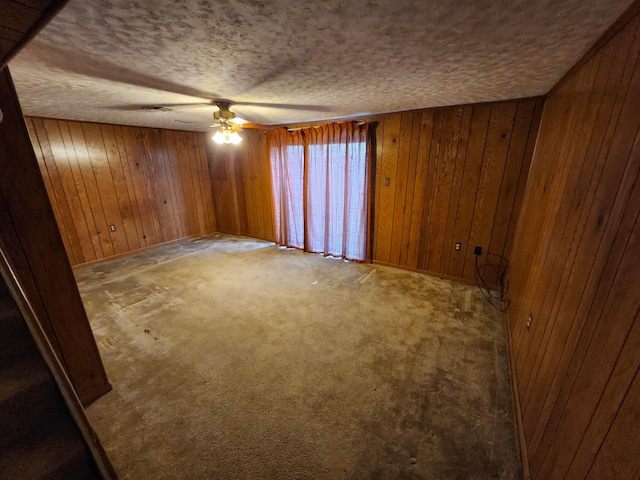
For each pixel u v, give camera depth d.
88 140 3.92
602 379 0.85
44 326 1.53
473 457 1.42
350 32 1.26
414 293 3.10
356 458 1.42
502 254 3.06
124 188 4.38
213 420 1.63
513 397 1.75
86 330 1.70
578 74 1.61
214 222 5.84
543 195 1.97
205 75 1.86
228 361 2.10
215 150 5.30
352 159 3.65
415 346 2.23
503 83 2.10
